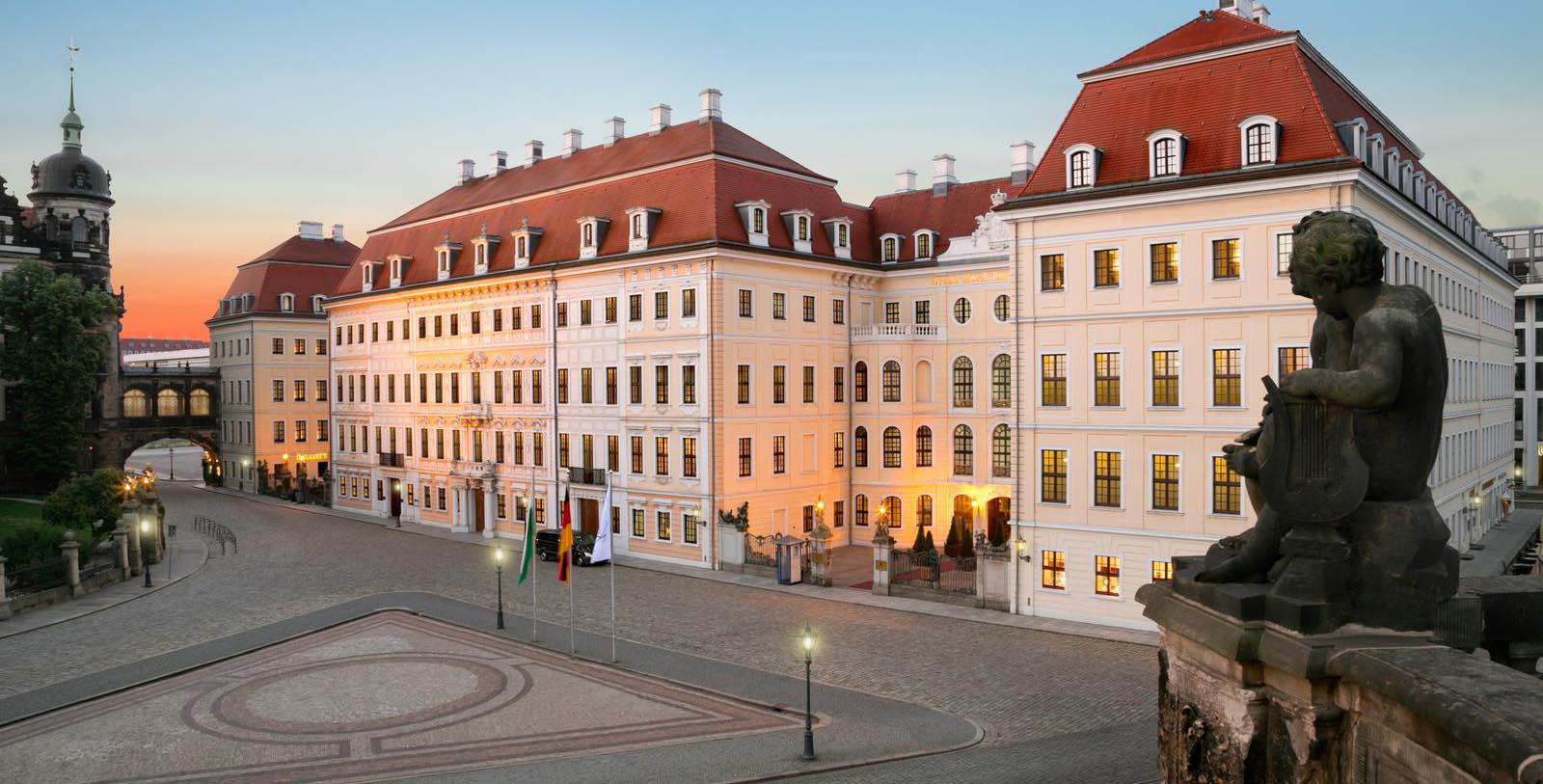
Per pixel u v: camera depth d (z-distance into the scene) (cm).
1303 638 697
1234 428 3547
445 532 6794
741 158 5650
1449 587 721
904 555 4984
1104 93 4022
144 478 6012
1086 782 1936
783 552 4797
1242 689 741
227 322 9981
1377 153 3625
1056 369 3956
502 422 6500
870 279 6116
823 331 5847
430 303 7088
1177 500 3678
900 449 5875
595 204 6062
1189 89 3800
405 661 3428
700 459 5309
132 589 4753
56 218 9019
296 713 2858
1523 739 507
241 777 2356
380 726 2731
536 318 6253
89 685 3145
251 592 4662
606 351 5822
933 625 3888
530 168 7238
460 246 6919
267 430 9581
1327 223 741
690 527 5394
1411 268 4050
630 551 5709
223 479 10219
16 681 3203
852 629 3838
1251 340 3519
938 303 5916
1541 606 790
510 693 3034
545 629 3869
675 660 3400
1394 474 711
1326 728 690
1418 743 609
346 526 7194
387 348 7562
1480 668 610
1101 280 3841
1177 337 3672
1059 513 3938
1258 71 3656
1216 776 764
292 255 9931
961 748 2442
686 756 2444
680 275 5391
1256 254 3503
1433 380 706
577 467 6038
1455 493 4844
